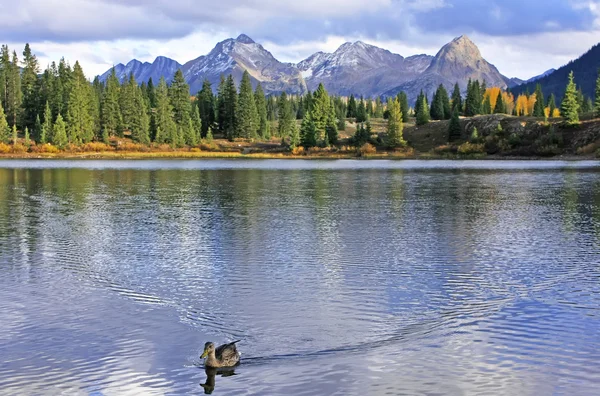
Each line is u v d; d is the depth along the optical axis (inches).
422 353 586.9
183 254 1046.4
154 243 1149.1
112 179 2783.0
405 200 1860.2
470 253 1042.7
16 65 6082.7
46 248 1103.6
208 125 7027.6
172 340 627.5
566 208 1644.9
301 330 653.9
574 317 685.9
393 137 5772.6
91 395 506.6
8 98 6097.4
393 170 3548.2
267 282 853.2
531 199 1868.8
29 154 5196.9
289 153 5807.1
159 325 673.0
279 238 1195.3
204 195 2033.7
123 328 662.5
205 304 751.1
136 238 1203.9
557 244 1121.4
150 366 561.9
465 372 542.3
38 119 5654.5
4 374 546.0
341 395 502.0
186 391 510.9
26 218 1482.5
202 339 629.9
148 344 616.1
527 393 501.7
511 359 569.0
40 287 832.3
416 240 1168.8
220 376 540.1
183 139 6102.4
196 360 575.8
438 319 686.5
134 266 956.6
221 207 1691.7
